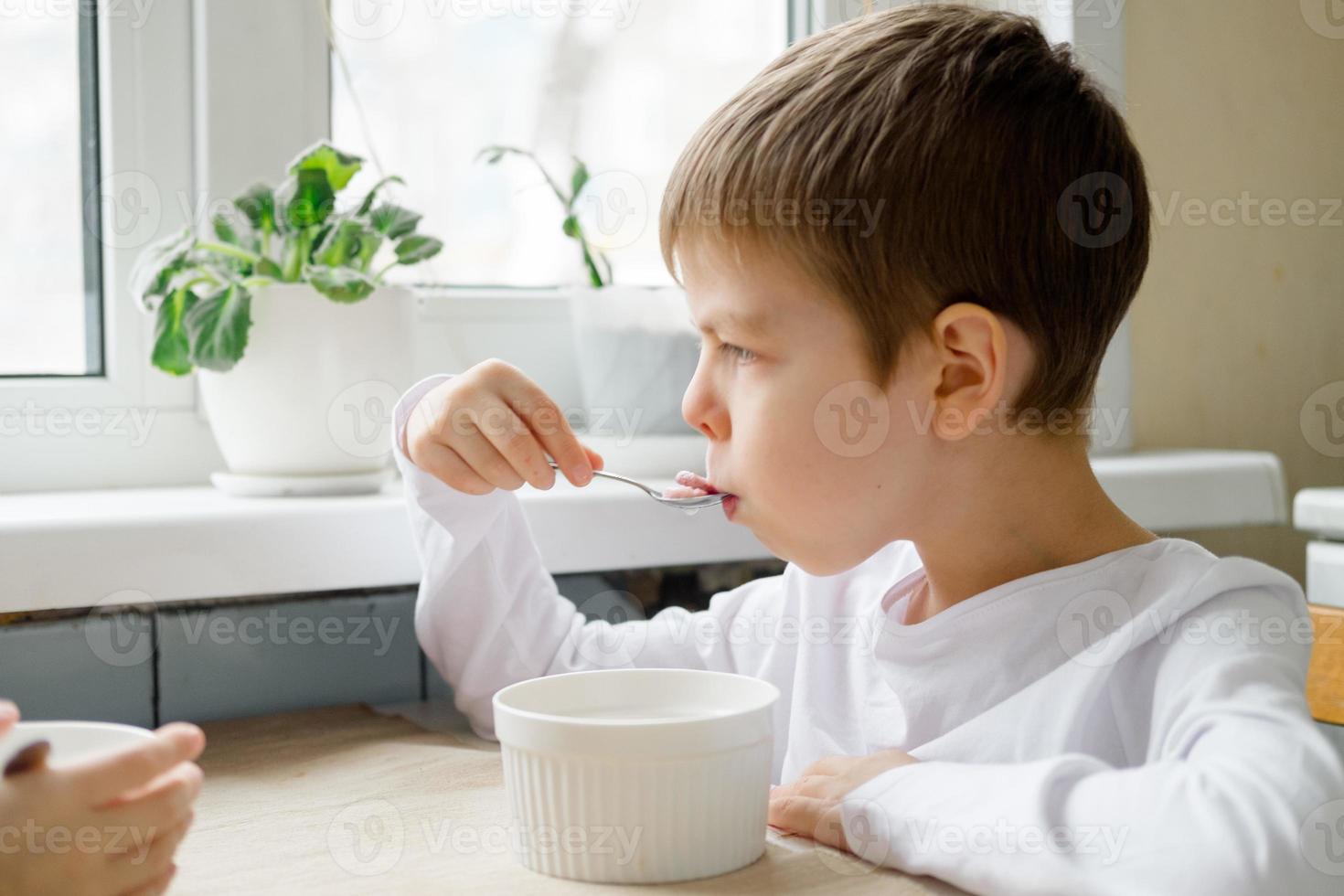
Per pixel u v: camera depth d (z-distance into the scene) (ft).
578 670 2.97
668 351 3.53
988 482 2.43
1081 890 1.75
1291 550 4.52
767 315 2.29
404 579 3.00
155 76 3.52
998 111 2.30
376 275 3.40
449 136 3.91
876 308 2.26
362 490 3.26
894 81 2.30
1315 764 1.86
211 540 2.78
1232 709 1.99
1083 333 2.44
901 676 2.52
